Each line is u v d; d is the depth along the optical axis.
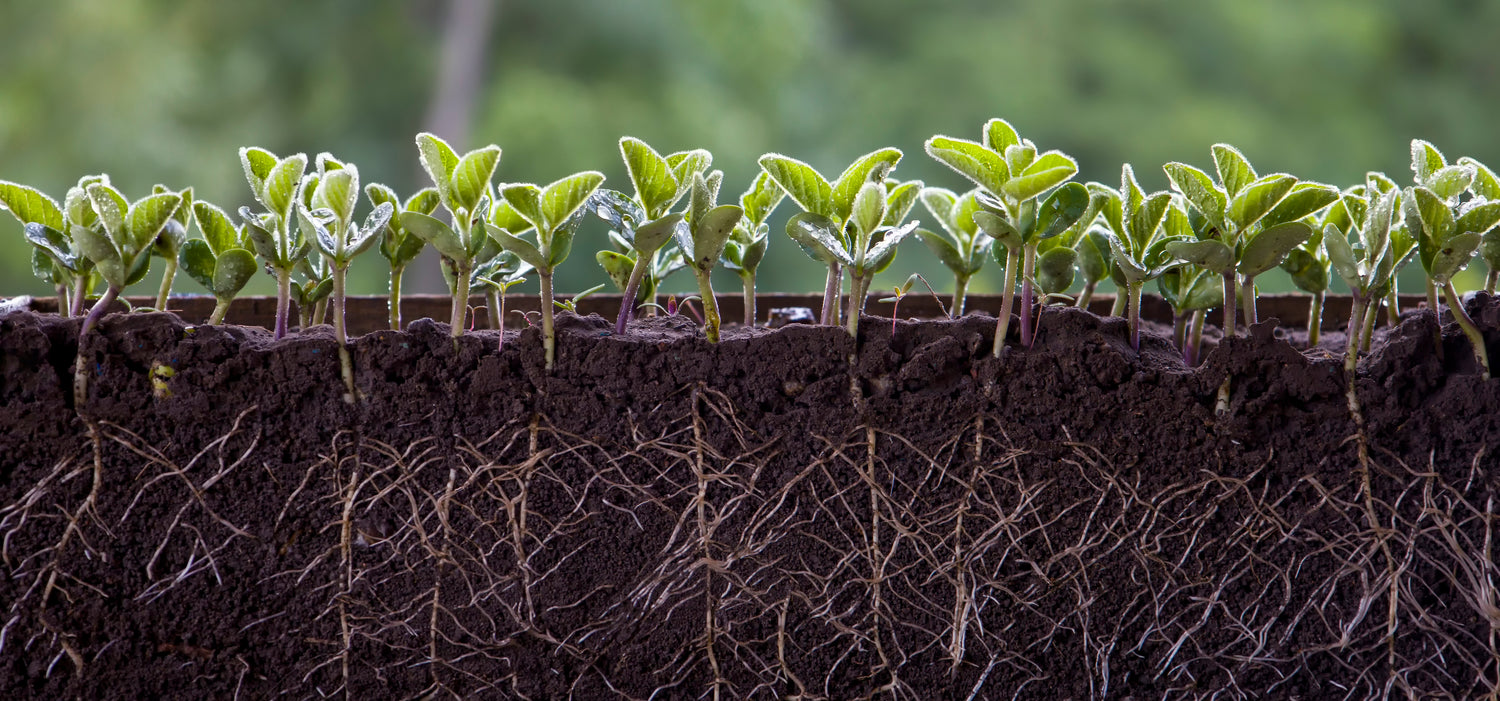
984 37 5.12
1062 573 0.75
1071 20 5.16
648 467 0.73
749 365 0.72
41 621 0.71
